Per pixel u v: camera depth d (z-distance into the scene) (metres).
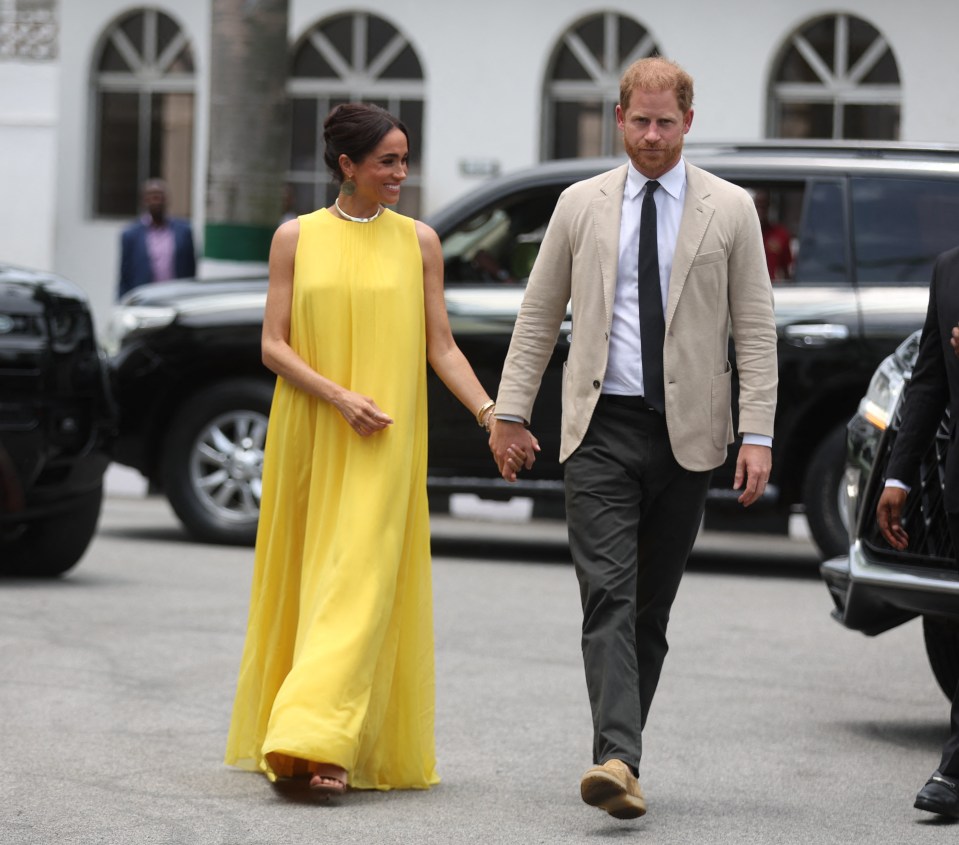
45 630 11.62
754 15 27.66
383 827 7.41
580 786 7.88
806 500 14.96
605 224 7.73
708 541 18.78
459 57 29.12
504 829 7.44
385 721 8.07
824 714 10.02
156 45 30.98
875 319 14.73
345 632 7.77
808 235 14.98
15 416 12.73
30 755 8.49
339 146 8.10
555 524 19.89
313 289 8.09
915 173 14.90
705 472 7.77
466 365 8.27
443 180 29.30
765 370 7.73
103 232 31.23
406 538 8.13
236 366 16.25
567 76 28.94
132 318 16.39
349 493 7.95
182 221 23.62
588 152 28.92
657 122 7.60
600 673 7.47
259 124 21.27
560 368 14.86
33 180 31.72
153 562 15.02
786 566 16.66
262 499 8.27
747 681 10.88
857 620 9.41
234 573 14.47
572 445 7.73
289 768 8.10
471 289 15.31
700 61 27.98
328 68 29.95
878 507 8.31
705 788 8.29
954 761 7.77
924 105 26.86
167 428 16.41
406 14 29.34
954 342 7.70
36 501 13.01
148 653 11.00
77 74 31.22
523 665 11.09
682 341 7.65
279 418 8.20
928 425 8.18
